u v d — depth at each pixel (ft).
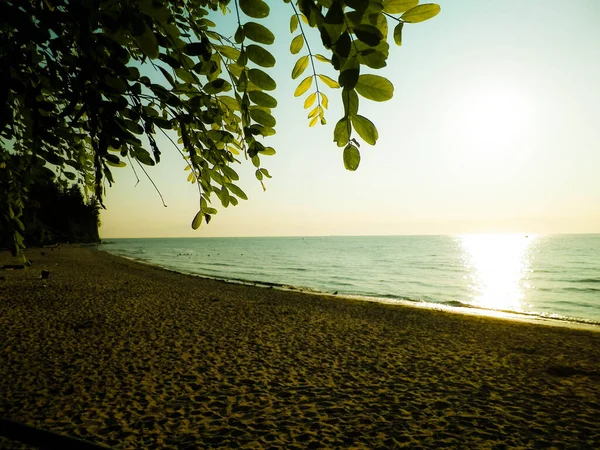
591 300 83.10
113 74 3.41
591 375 26.94
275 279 115.44
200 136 4.76
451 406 21.17
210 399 21.29
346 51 2.52
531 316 60.95
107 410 19.45
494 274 138.21
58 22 3.20
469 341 36.58
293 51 3.23
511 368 28.19
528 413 20.48
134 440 16.83
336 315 48.73
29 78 3.92
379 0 2.55
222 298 59.77
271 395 22.09
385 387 23.77
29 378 23.04
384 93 2.59
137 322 39.01
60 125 5.04
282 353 30.27
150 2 2.98
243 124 3.83
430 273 141.49
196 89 4.13
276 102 3.54
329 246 428.97
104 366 25.68
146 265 135.54
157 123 4.21
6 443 15.23
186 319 41.75
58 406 19.63
